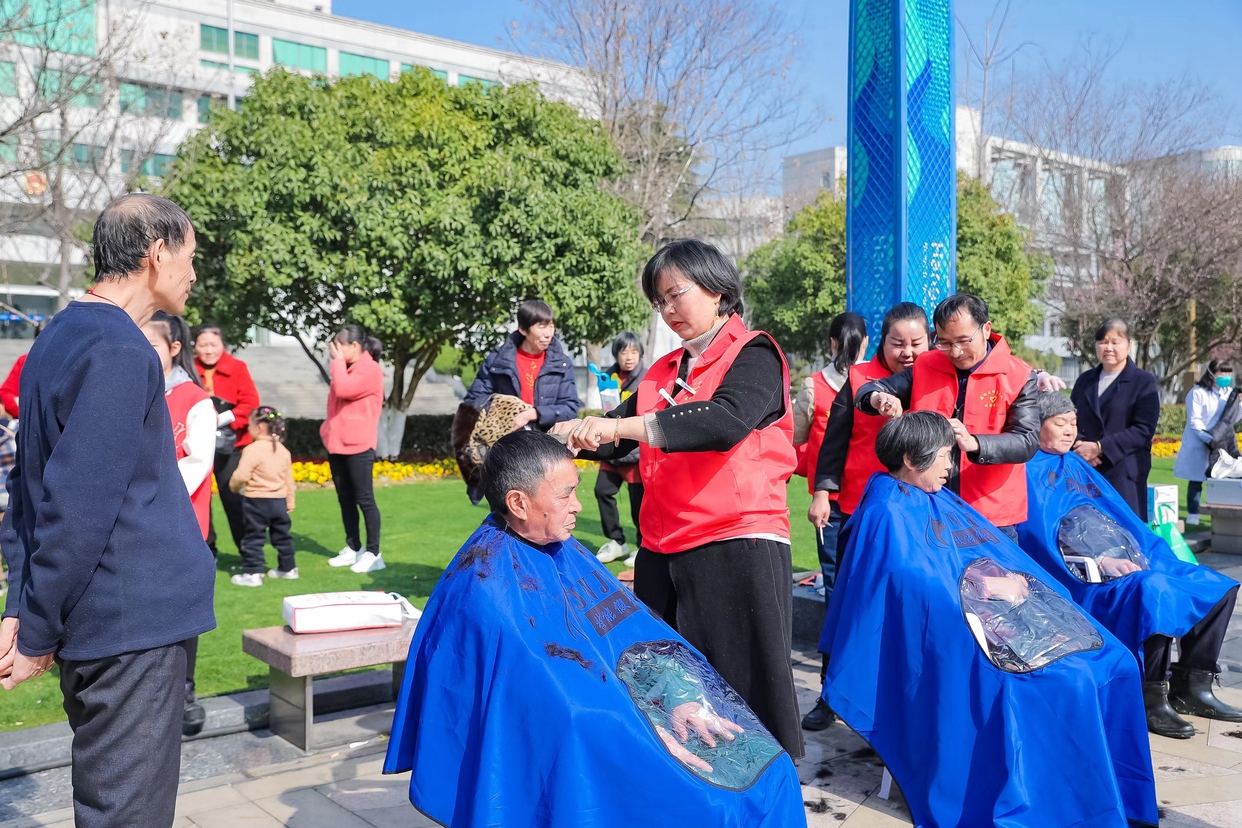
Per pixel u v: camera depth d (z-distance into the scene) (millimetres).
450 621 2393
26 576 2264
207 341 6863
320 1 42062
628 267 13172
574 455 2725
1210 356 22547
